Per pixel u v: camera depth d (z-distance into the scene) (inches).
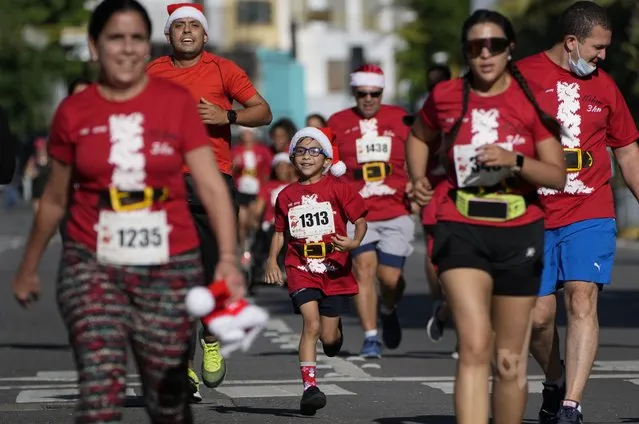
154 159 450.9
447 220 515.2
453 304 508.1
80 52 4143.7
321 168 785.6
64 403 751.7
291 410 725.9
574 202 658.8
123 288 452.8
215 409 727.7
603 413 705.0
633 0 2283.5
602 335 1090.7
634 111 2311.8
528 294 517.7
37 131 4114.2
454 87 517.3
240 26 5260.8
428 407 735.7
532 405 735.1
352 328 1204.5
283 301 1472.7
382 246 994.1
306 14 5895.7
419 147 536.4
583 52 655.8
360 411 721.6
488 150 497.4
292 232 776.9
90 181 454.0
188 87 742.5
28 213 3713.1
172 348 454.9
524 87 512.1
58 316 1316.4
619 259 1924.2
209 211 455.5
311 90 5880.9
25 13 3964.1
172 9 750.5
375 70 1002.1
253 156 1819.6
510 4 2472.9
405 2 4832.7
